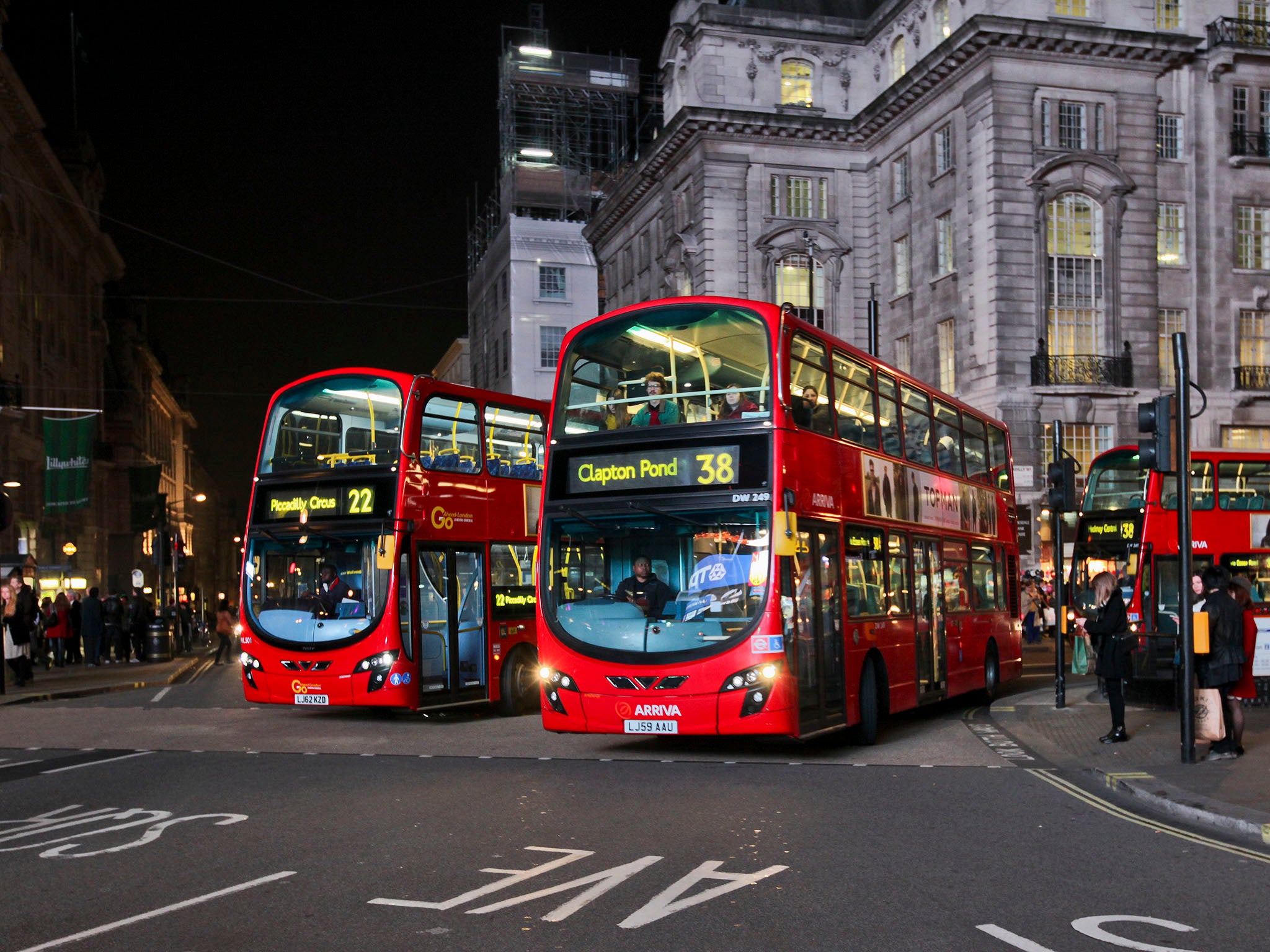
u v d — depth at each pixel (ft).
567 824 30.25
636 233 187.52
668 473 42.65
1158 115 141.79
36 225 161.68
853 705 46.01
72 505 128.47
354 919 21.58
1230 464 80.07
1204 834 28.99
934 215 145.28
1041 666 95.50
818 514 44.29
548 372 216.74
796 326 44.09
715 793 35.24
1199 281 142.41
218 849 27.81
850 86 162.61
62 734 53.21
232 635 140.46
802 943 19.94
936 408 61.21
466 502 59.47
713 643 40.83
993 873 24.90
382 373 57.06
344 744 48.88
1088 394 133.18
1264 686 60.03
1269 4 144.97
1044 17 137.28
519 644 61.98
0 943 20.52
